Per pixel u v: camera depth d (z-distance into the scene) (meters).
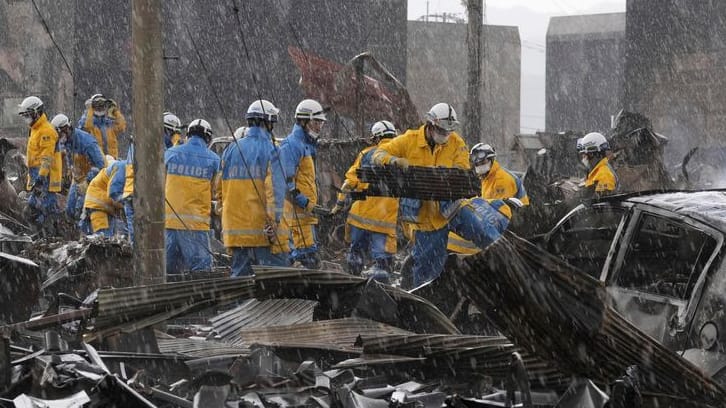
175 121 12.83
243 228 10.01
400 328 6.35
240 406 4.71
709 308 5.97
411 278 11.55
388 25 49.69
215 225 14.23
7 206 14.91
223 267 11.35
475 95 20.42
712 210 6.48
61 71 46.88
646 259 7.80
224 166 10.09
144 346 5.99
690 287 6.41
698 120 50.31
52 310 6.84
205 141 10.78
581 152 13.73
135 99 8.16
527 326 4.35
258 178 9.98
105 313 5.59
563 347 4.42
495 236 9.91
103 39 46.62
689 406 4.48
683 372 4.71
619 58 78.81
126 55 46.66
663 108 51.56
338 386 5.05
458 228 10.09
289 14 47.50
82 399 4.52
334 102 20.86
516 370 4.45
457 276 4.25
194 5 46.47
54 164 15.18
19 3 47.28
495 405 4.49
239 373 5.26
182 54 46.34
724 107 49.38
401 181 9.64
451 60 71.00
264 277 5.91
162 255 8.23
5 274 5.97
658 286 7.27
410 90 70.25
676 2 51.06
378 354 5.53
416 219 10.09
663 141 20.11
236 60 46.75
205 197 10.62
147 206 8.17
